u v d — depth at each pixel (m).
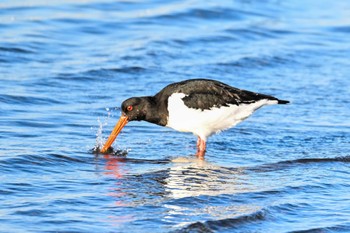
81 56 21.11
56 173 12.60
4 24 23.41
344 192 12.20
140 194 11.70
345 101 18.33
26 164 12.82
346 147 14.78
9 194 11.36
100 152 13.94
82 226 10.24
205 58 21.83
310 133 15.74
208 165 13.50
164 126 14.95
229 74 20.58
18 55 20.70
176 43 23.00
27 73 19.16
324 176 12.98
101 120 16.08
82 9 26.03
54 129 15.18
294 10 28.78
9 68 19.58
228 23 26.09
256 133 15.72
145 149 14.38
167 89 14.35
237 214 10.85
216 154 14.28
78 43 22.53
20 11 25.00
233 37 24.38
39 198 11.23
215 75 20.33
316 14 28.50
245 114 14.40
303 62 22.31
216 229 10.38
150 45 22.45
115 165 13.27
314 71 21.36
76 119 16.00
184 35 23.89
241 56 22.06
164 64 20.91
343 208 11.41
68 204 11.05
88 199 11.33
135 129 15.67
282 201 11.55
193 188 12.10
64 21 24.41
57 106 16.84
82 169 12.92
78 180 12.27
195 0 28.30
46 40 22.28
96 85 18.78
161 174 12.84
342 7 29.73
